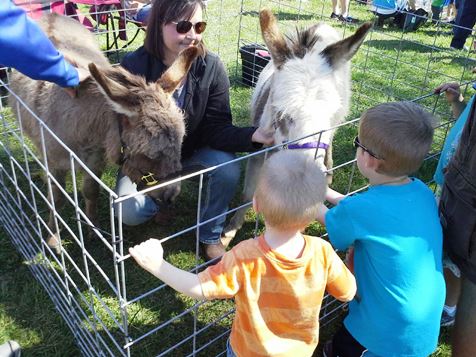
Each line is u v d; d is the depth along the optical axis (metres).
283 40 3.37
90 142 3.41
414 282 2.23
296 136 2.91
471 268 2.30
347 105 3.55
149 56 3.60
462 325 2.51
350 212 2.24
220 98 3.65
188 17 3.27
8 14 2.22
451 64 7.95
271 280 1.96
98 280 3.43
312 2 12.01
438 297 2.31
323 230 4.07
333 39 4.00
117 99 2.94
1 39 2.24
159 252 1.97
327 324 3.19
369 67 7.41
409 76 7.32
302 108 2.90
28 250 3.47
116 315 3.17
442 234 2.34
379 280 2.27
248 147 3.49
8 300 3.24
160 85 3.18
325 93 2.98
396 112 2.18
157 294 3.38
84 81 3.20
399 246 2.18
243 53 6.57
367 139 2.24
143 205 3.53
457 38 7.66
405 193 2.25
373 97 6.52
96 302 3.22
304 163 1.92
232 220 3.95
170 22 3.28
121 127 3.15
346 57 3.21
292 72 3.05
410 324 2.27
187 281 1.96
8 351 2.76
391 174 2.26
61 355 2.89
